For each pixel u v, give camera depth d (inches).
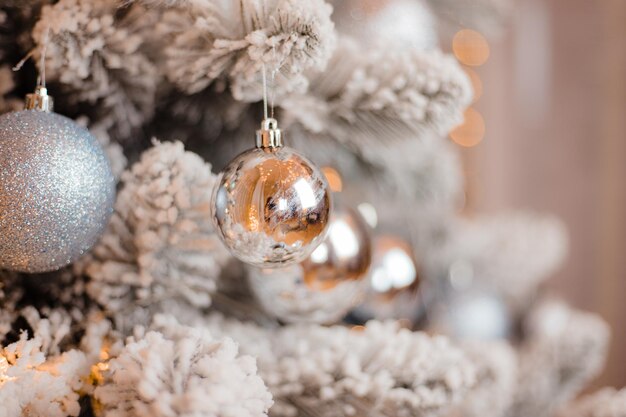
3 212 20.0
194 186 21.9
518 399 32.0
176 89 24.5
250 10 20.9
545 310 40.5
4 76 22.7
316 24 20.0
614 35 49.6
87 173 20.6
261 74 21.8
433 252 39.0
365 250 25.1
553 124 53.5
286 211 20.3
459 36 46.6
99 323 22.1
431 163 32.3
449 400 22.6
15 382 19.7
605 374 51.1
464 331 34.4
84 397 21.9
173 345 20.2
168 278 22.7
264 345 23.9
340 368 22.3
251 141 26.4
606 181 51.2
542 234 40.9
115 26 22.0
